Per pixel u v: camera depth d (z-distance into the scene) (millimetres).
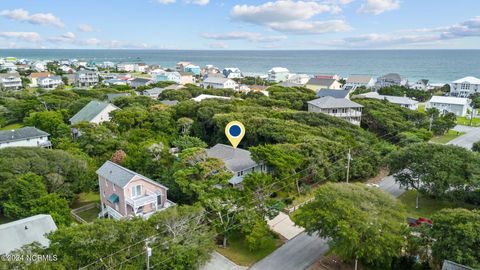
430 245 24734
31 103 77062
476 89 118625
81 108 75250
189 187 33938
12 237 25094
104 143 48438
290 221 35312
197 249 24844
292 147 42969
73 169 37906
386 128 65562
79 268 20562
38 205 31156
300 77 162375
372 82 142750
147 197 32719
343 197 27406
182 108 65625
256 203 31625
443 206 38812
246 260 28594
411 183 39250
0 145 51438
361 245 24188
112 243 22016
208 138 61250
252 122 55312
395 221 25906
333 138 50938
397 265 26500
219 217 29828
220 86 139750
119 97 79750
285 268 27406
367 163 45812
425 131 64125
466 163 36625
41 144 54500
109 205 35625
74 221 33625
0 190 32375
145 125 59000
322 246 30562
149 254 21078
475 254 22047
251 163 42281
